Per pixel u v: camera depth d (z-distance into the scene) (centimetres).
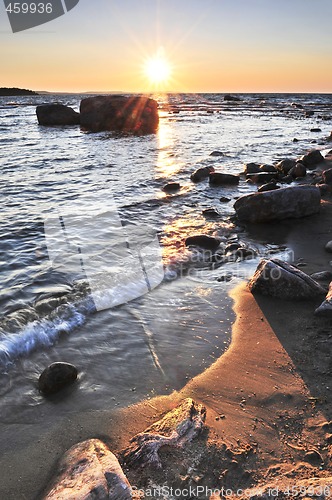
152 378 366
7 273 572
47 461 279
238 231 782
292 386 342
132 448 280
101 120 2667
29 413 325
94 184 1145
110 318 467
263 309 475
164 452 273
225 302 504
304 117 3988
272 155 1739
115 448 287
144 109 2656
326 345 395
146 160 1562
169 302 505
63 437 300
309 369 362
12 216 830
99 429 306
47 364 388
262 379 354
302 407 316
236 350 402
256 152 1822
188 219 862
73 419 317
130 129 2642
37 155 1633
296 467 261
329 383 342
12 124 3062
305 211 823
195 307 493
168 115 4156
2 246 671
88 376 370
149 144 2020
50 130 2661
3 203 925
